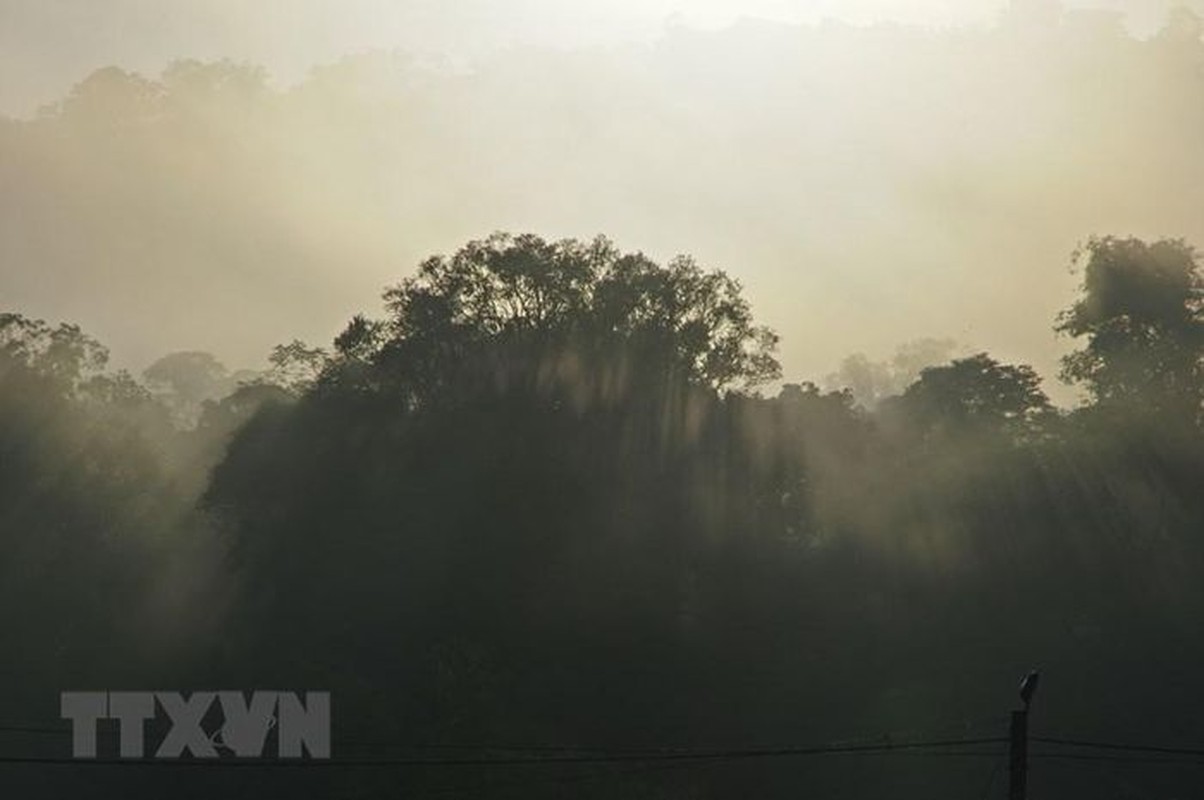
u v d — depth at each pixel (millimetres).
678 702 84062
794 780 74750
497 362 102188
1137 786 75812
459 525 90125
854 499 99062
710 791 73812
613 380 101938
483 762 63719
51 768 73188
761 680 85875
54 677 81938
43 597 90812
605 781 71250
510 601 87625
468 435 95250
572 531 91688
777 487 99875
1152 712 82125
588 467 96250
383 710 76562
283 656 82875
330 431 96875
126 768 72188
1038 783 75312
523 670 85250
